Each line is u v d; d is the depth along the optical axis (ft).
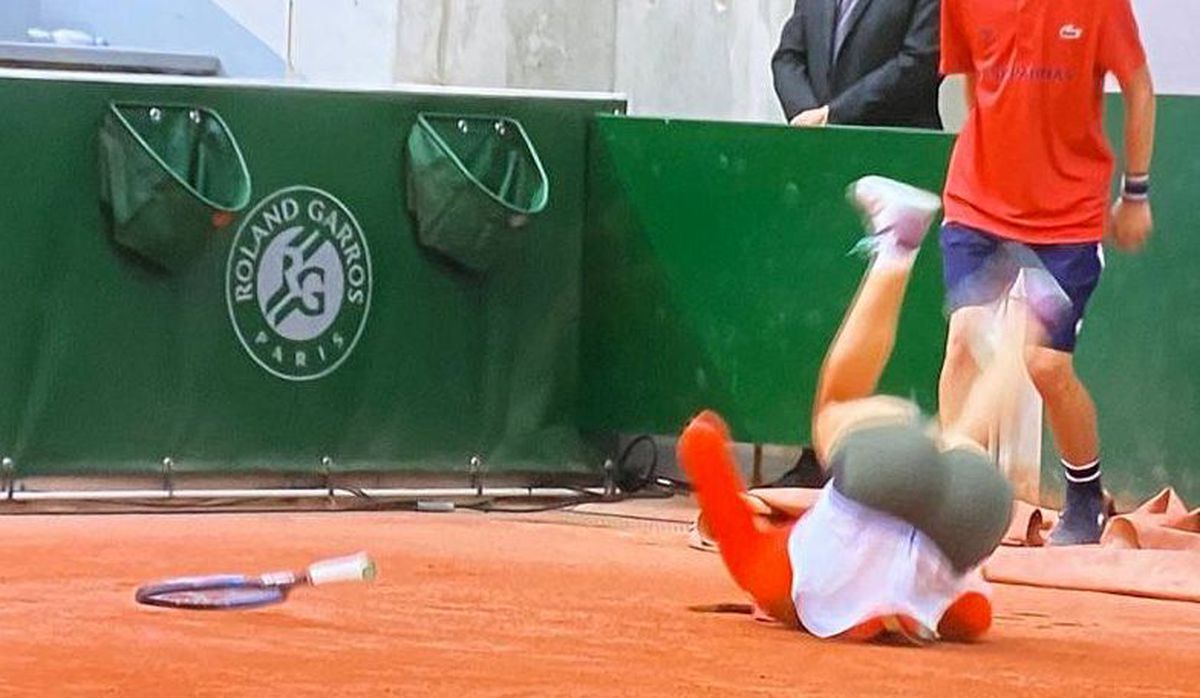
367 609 60.34
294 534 82.48
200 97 93.66
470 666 50.80
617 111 101.76
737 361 100.63
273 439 94.94
